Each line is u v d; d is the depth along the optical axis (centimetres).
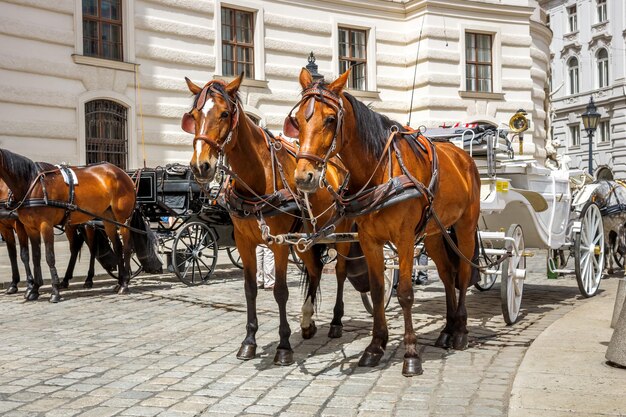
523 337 697
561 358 548
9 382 545
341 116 516
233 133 572
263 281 1128
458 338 644
